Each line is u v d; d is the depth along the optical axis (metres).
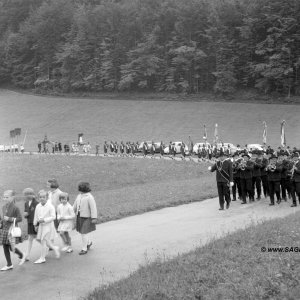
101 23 131.00
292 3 108.81
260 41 113.75
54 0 151.25
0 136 100.94
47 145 89.62
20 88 144.50
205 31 119.06
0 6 172.88
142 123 98.50
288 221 15.37
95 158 57.72
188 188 30.80
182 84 113.75
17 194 37.41
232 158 25.59
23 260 13.27
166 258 12.39
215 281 9.75
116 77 124.75
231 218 19.05
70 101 120.50
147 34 127.12
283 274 9.80
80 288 10.84
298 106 96.75
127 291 9.62
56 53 136.25
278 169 22.38
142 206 23.14
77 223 14.29
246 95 108.25
